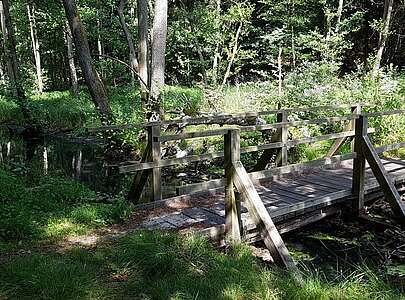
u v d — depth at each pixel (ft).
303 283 10.98
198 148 30.17
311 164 17.02
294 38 54.80
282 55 60.75
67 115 48.29
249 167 25.79
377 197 20.08
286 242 16.88
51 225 15.57
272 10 56.54
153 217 16.40
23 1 66.03
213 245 14.47
